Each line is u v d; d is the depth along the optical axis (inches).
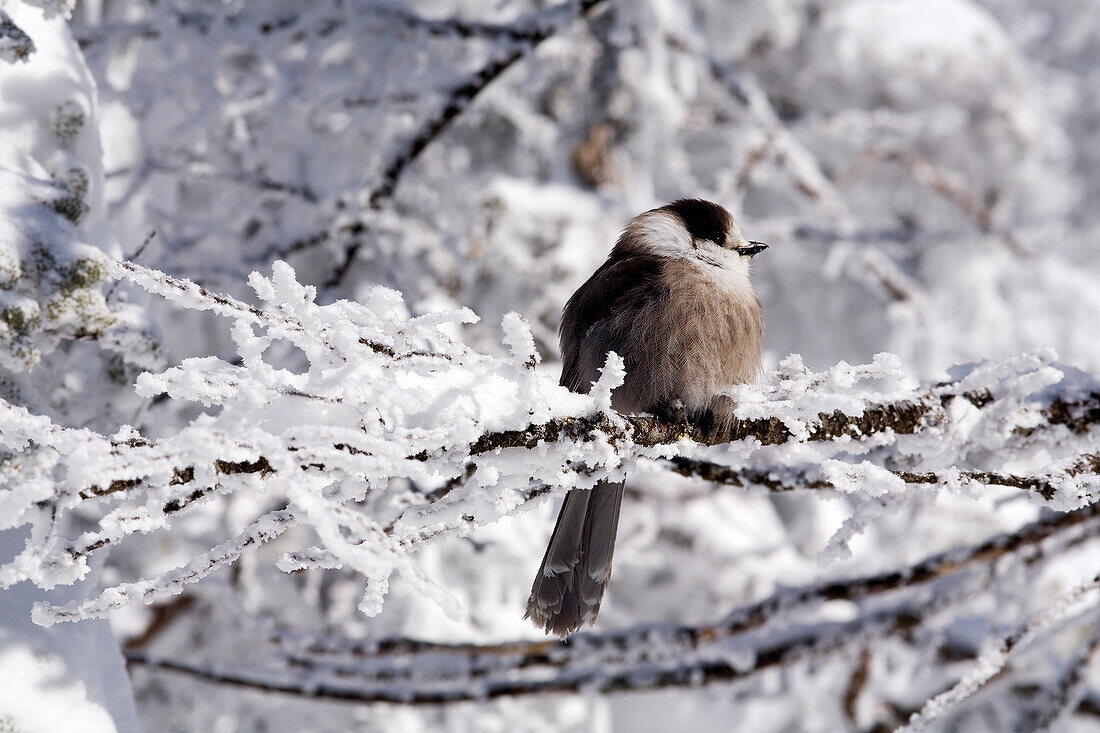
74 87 175.9
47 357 176.6
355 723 389.1
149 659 302.4
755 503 493.4
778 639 302.0
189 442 120.2
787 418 177.2
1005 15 1013.8
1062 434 202.1
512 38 355.3
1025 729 279.3
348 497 141.6
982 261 674.2
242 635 388.2
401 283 351.3
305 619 383.6
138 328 176.6
